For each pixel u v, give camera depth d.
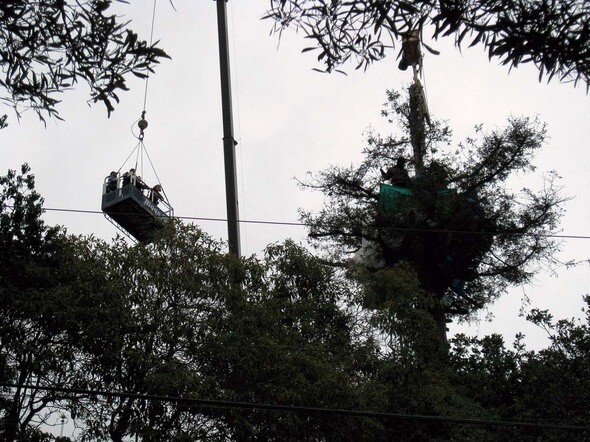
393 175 34.66
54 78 7.57
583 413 24.56
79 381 19.78
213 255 22.27
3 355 19.53
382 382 22.45
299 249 24.38
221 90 30.16
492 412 25.16
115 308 20.45
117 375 19.95
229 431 20.16
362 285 24.72
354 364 22.58
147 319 20.73
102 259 21.92
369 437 20.98
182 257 21.95
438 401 22.83
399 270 25.36
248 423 19.58
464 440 22.45
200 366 20.62
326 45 7.61
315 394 20.34
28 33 7.45
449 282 33.56
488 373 27.33
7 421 18.97
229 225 27.11
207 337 20.48
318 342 22.75
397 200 33.03
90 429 19.38
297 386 20.42
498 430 24.61
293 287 23.94
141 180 30.19
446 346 27.55
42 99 7.58
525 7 7.07
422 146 34.38
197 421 19.98
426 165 33.53
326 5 7.46
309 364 20.88
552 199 33.25
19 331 20.06
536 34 7.07
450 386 24.69
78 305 20.45
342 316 23.86
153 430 19.11
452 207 32.56
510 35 7.09
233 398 20.14
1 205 21.62
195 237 22.45
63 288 20.30
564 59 7.09
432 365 23.78
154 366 20.05
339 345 23.19
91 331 19.81
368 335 23.59
